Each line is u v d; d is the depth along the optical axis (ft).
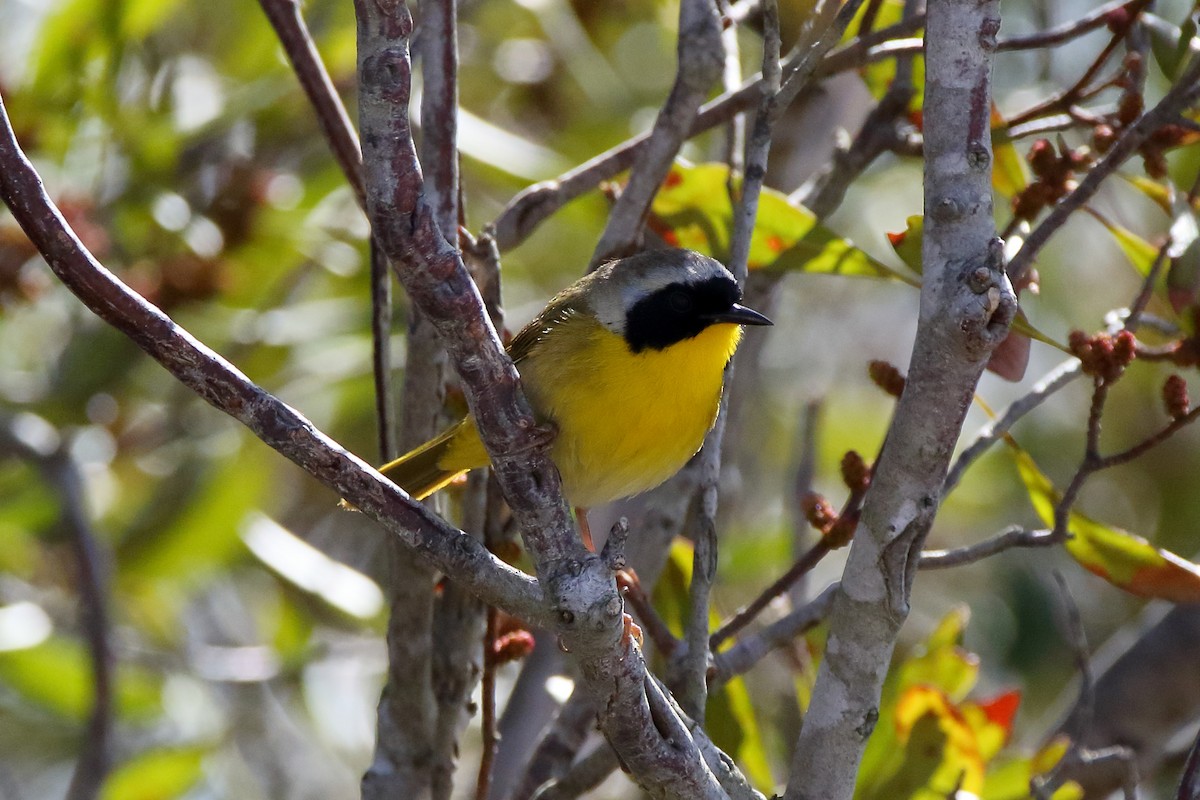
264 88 41.93
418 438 27.73
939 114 18.94
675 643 25.36
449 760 27.35
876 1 28.12
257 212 43.39
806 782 20.95
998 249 18.54
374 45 17.19
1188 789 21.24
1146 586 27.07
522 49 51.47
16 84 41.09
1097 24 28.48
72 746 50.44
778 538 43.75
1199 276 26.43
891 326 57.36
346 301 45.65
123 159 41.88
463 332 18.70
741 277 23.35
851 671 20.63
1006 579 51.85
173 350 18.22
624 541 19.58
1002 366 26.66
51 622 46.26
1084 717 27.45
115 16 40.27
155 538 45.34
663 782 20.29
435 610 27.73
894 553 19.89
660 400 28.07
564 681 29.94
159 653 45.73
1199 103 27.07
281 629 46.91
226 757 48.24
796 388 54.39
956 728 27.25
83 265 17.53
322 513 53.83
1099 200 44.29
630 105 49.16
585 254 52.21
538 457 19.58
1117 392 52.49
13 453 41.01
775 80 23.35
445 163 24.35
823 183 34.32
